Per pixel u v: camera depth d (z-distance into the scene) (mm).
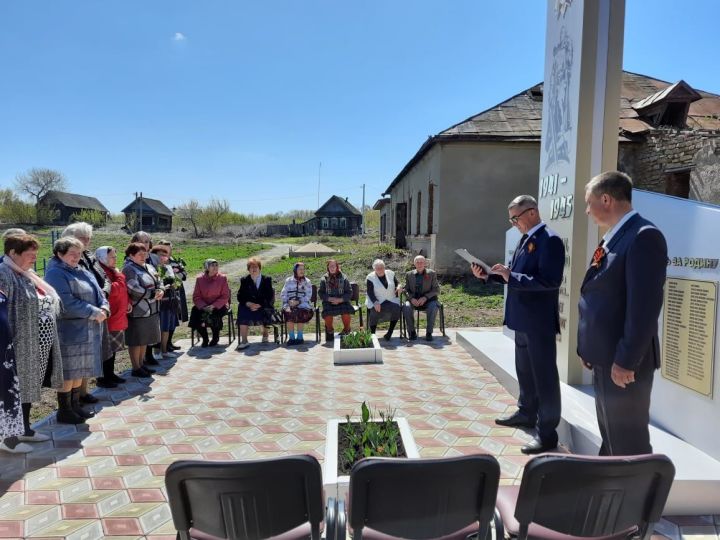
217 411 4715
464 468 1721
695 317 3207
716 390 3047
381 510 1761
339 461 3166
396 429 3486
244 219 60250
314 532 1825
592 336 2756
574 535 1843
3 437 3555
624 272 2596
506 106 14367
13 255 3807
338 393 5211
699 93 13555
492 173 13320
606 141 4574
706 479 2824
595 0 4457
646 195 3658
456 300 11328
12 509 3033
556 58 5062
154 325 5914
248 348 7398
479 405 4766
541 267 3465
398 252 17922
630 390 2648
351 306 7789
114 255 5379
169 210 69875
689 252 3246
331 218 59094
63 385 4227
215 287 7527
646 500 1821
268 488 1736
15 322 3744
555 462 1696
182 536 1834
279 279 16484
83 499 3148
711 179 10289
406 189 20703
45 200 58969
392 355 6824
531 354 3676
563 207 4848
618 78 4539
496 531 1980
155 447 3920
